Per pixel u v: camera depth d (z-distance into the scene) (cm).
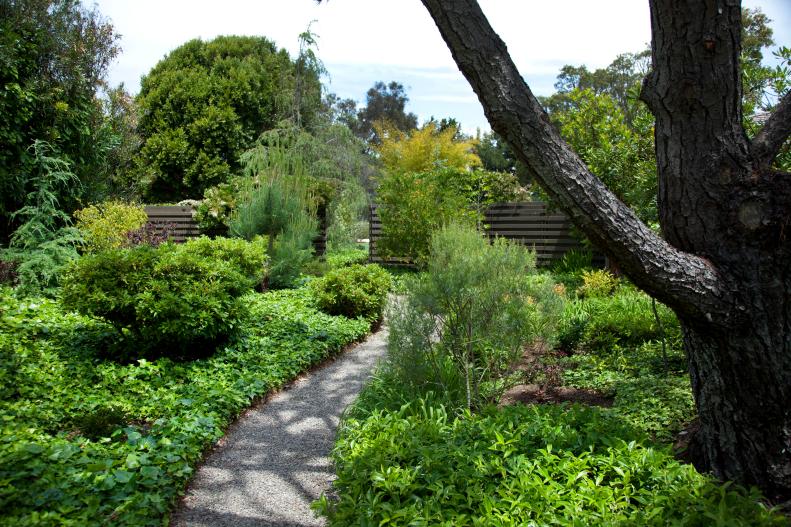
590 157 707
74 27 1077
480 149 3219
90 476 319
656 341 613
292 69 1642
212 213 1409
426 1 250
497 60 251
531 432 308
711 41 268
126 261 571
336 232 1598
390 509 244
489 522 231
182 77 1977
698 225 286
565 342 674
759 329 275
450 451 296
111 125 1333
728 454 299
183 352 597
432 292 439
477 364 533
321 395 572
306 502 366
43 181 924
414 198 1312
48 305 714
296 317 795
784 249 271
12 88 891
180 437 403
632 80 1795
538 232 1339
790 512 267
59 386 461
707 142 282
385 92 4106
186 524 332
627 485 254
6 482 289
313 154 1555
